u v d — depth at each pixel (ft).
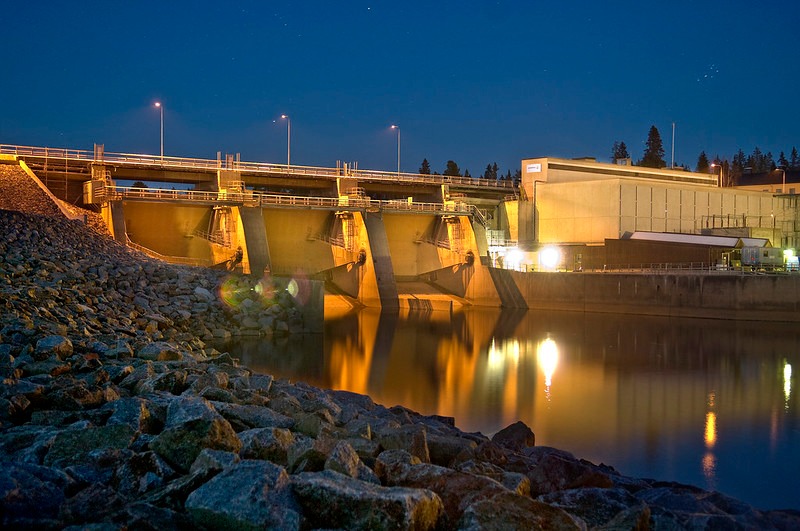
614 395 107.04
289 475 30.48
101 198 215.72
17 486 27.35
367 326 203.10
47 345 59.77
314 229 266.57
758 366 137.08
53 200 198.29
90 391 46.16
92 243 165.68
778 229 295.07
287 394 60.49
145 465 32.89
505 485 39.29
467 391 108.78
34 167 219.41
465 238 278.67
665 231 290.15
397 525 27.81
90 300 116.26
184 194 230.89
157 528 26.13
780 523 40.50
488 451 48.29
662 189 288.51
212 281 166.61
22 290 103.45
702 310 217.15
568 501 37.73
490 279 266.57
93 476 32.58
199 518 27.91
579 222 285.43
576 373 127.34
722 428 86.22
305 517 28.04
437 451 47.32
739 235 272.72
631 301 232.32
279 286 171.63
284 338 159.63
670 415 93.09
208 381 54.80
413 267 290.76
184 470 33.63
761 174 431.43
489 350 157.38
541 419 90.07
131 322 118.11
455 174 528.63
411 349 157.89
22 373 51.93
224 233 236.84
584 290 242.99
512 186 318.45
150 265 162.81
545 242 295.69
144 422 40.50
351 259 258.16
